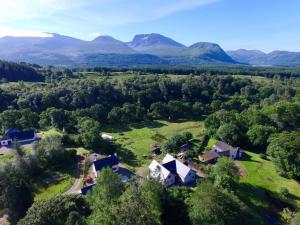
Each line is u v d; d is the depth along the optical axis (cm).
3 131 11875
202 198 4756
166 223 4812
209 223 4466
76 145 9925
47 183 7262
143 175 7838
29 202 5688
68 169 8081
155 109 15388
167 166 7662
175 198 5256
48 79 19088
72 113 13238
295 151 7781
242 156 9431
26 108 13262
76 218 4125
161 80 18825
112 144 10138
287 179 7831
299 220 5419
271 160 9012
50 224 4372
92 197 5103
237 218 4853
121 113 14412
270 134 9869
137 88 17912
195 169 8269
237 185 7119
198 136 11506
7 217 5747
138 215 3781
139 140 11456
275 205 6650
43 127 12612
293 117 11375
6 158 8675
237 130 10256
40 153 8038
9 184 5722
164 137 12000
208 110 16812
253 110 12712
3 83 17238
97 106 14200
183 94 18362
